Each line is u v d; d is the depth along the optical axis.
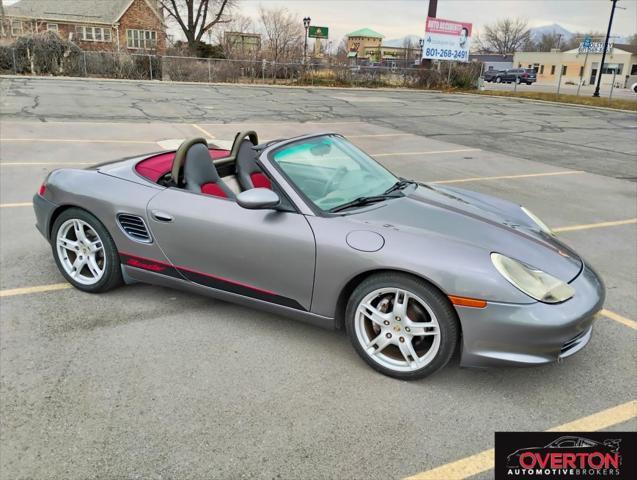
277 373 2.87
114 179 3.62
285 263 2.96
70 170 3.85
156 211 3.33
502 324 2.54
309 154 3.43
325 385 2.78
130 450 2.26
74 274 3.75
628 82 54.25
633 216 6.45
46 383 2.70
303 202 3.02
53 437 2.32
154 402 2.59
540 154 11.13
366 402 2.65
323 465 2.22
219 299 3.39
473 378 2.88
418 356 2.80
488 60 87.81
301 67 31.47
